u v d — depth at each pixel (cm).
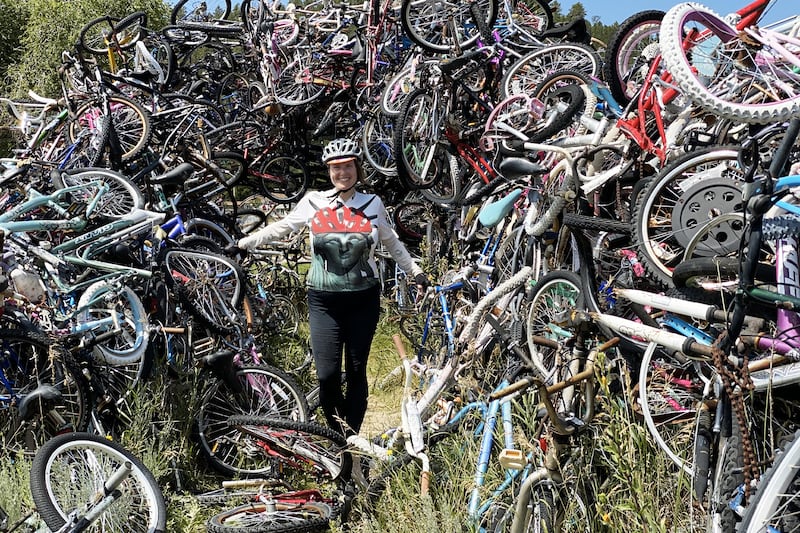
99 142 627
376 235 401
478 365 426
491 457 341
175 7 1134
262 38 1012
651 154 417
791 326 277
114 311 438
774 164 282
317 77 973
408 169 700
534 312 437
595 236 406
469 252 609
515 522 287
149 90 830
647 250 358
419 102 709
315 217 398
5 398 400
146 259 513
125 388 450
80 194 523
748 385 262
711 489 285
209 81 1135
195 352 497
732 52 397
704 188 346
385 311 731
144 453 409
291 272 755
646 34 578
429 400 400
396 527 338
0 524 331
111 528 331
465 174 713
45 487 313
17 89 1756
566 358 363
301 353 642
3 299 398
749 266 260
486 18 779
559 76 634
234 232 729
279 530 354
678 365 351
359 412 416
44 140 745
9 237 430
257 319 614
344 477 382
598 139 462
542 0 894
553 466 287
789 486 246
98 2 1820
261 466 453
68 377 404
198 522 391
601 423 317
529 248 498
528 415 346
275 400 459
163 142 748
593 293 394
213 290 525
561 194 421
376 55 902
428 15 813
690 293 327
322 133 983
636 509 279
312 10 1025
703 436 290
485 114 719
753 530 246
